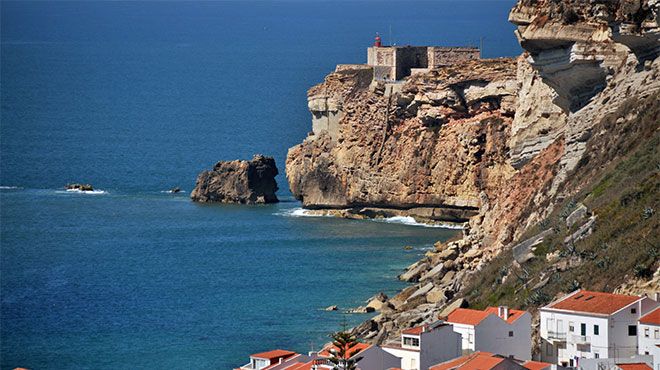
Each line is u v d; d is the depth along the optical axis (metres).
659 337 144.50
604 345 148.00
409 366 154.12
